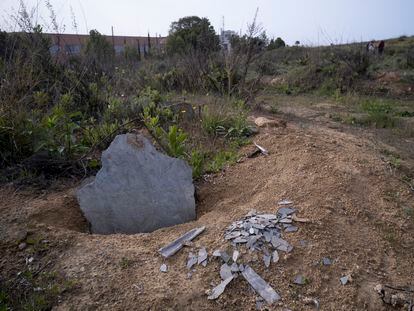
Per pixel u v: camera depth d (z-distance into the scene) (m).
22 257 2.24
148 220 2.82
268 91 10.72
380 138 5.26
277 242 2.31
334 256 2.28
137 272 2.12
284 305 1.97
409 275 2.27
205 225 2.55
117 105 4.71
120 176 2.81
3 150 3.31
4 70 3.83
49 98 4.41
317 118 6.75
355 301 2.01
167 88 7.82
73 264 2.18
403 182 3.36
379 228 2.64
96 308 1.89
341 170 3.29
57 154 3.33
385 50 16.88
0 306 1.92
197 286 2.03
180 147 3.47
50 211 2.74
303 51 18.33
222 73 7.43
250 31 7.79
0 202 2.79
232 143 4.21
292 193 2.89
